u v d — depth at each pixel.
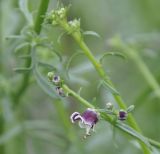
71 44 0.52
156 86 0.46
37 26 0.37
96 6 0.57
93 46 0.56
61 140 0.47
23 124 0.46
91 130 0.33
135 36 0.50
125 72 0.55
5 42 0.45
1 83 0.44
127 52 0.48
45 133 0.48
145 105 0.53
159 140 0.51
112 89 0.33
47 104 0.52
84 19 0.56
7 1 0.47
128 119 0.33
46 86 0.35
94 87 0.51
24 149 0.47
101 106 0.48
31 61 0.37
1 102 0.44
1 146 0.47
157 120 0.52
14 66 0.45
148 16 0.57
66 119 0.44
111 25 0.57
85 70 0.45
